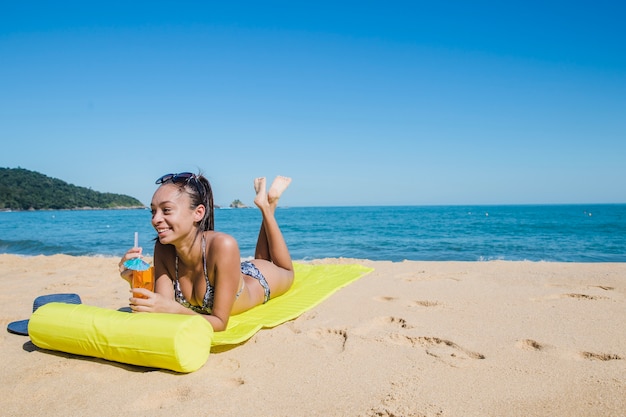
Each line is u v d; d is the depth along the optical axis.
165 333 2.53
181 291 3.46
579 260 9.96
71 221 40.53
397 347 2.97
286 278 4.45
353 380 2.45
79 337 2.75
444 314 3.71
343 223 31.06
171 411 2.14
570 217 41.03
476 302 4.11
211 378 2.53
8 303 4.57
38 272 6.76
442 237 17.14
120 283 5.73
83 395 2.33
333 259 7.64
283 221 35.56
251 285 3.86
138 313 2.75
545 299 4.21
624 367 2.54
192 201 3.13
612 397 2.17
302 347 2.99
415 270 5.99
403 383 2.39
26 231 23.45
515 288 4.68
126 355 2.64
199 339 2.64
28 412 2.15
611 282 4.90
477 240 15.55
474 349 2.87
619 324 3.36
